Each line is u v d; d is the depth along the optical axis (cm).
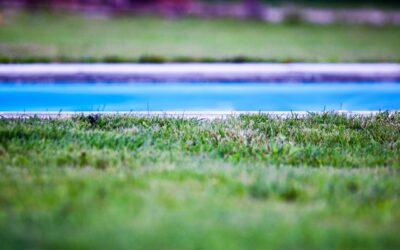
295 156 615
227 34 1797
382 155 625
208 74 1095
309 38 1722
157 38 1652
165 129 698
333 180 529
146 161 584
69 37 1630
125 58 1227
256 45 1523
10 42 1478
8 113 775
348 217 448
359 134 702
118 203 462
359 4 3041
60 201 467
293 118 775
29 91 1067
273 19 2306
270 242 406
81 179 519
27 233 419
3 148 611
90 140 644
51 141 641
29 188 498
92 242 406
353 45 1558
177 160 589
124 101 1078
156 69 1097
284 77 1100
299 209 461
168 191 491
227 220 437
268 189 494
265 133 702
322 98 1106
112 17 2283
